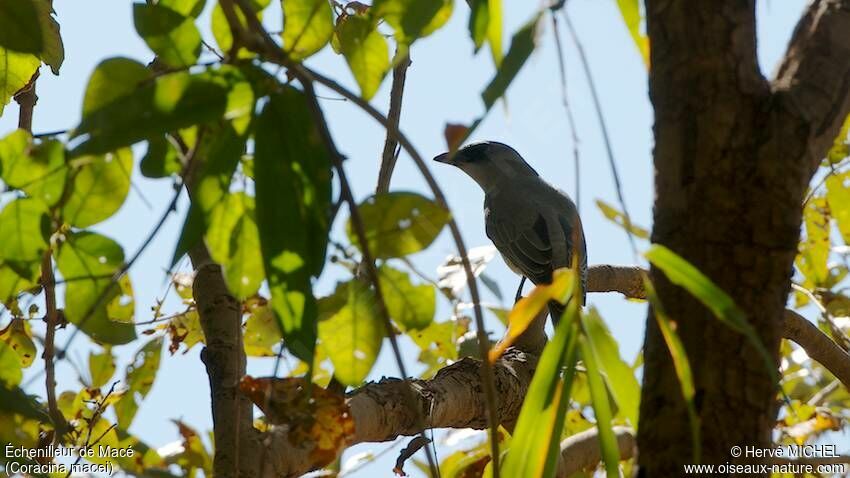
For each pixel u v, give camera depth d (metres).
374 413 7.24
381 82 6.41
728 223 4.83
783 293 4.88
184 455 7.55
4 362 6.92
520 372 8.84
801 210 4.98
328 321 5.82
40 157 5.73
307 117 5.14
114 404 8.31
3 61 7.83
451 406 8.03
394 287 5.82
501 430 9.03
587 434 8.29
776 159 4.86
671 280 4.77
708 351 4.77
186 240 5.34
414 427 7.56
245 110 5.12
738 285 4.79
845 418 10.24
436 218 5.23
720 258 4.81
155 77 5.19
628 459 8.36
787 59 5.29
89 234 6.02
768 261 4.81
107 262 6.07
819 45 5.27
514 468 5.27
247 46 5.05
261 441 6.71
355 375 5.87
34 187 5.79
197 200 5.33
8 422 5.73
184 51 5.38
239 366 6.91
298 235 5.22
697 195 4.88
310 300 5.29
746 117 4.90
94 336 6.13
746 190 4.84
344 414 6.17
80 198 5.82
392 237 5.29
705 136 4.88
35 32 5.76
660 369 4.88
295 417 6.11
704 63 4.93
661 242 4.95
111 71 5.14
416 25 5.83
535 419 5.24
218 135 5.39
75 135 4.93
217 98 5.04
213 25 6.09
